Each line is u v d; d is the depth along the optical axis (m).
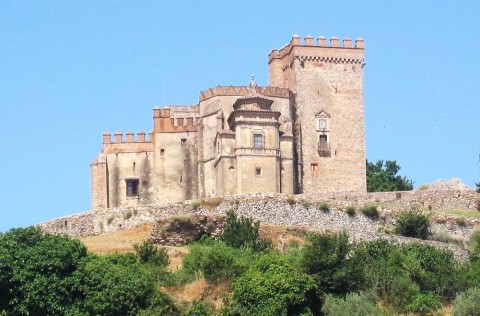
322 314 104.06
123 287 100.19
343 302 103.31
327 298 104.12
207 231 129.00
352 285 107.56
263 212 132.00
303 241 126.69
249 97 152.62
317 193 143.38
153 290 102.06
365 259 113.62
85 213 135.75
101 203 159.12
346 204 134.75
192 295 106.00
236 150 150.50
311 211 132.75
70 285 99.44
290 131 155.50
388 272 109.56
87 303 98.75
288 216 132.25
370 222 132.88
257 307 101.88
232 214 128.12
